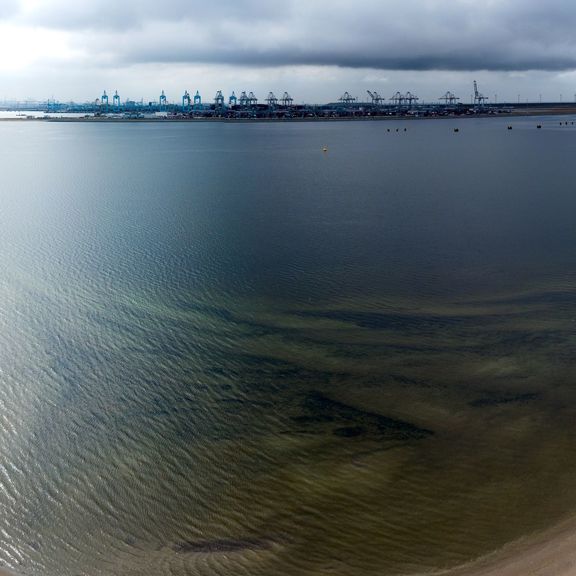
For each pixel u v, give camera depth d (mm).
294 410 25047
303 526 18391
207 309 36344
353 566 16672
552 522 17922
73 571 16859
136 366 29047
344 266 45031
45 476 20922
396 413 24719
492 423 23781
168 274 43094
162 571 16734
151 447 22578
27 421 24266
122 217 64375
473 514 18547
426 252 48844
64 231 57219
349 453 22016
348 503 19328
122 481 20641
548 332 32469
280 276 42625
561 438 22578
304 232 56438
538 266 44469
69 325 33875
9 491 20141
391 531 17953
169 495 19922
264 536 17984
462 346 31000
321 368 28828
